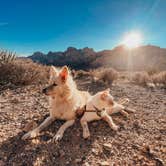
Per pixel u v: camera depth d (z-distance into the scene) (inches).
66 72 37.7
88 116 39.9
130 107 54.4
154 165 30.4
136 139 37.2
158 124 43.8
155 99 65.9
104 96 39.0
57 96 38.3
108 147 33.9
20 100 54.9
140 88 85.0
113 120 43.6
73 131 37.7
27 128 38.0
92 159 31.0
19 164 29.1
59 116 39.8
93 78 96.5
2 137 35.0
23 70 75.0
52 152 31.8
